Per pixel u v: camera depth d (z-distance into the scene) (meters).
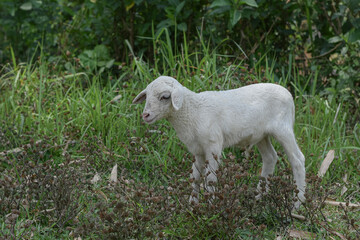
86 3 8.94
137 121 7.04
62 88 8.16
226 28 8.93
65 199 5.20
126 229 4.51
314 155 6.58
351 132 7.52
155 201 4.63
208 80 7.05
